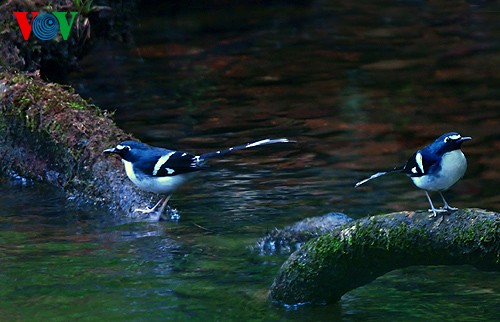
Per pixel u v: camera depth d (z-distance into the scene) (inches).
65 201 506.0
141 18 1009.5
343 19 1000.2
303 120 652.1
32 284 370.9
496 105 679.1
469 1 1074.1
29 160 542.9
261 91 733.3
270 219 463.5
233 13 1038.4
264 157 575.8
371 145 592.7
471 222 311.0
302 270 341.4
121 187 492.4
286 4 1081.4
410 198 493.4
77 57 712.4
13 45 642.2
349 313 344.5
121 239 435.5
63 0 683.4
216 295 360.8
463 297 361.4
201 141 604.1
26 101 543.8
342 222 421.4
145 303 351.3
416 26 959.0
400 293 367.6
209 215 472.4
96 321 333.1
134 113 669.9
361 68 800.3
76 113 533.3
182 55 852.0
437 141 332.5
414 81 754.8
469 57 828.0
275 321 335.0
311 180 528.7
